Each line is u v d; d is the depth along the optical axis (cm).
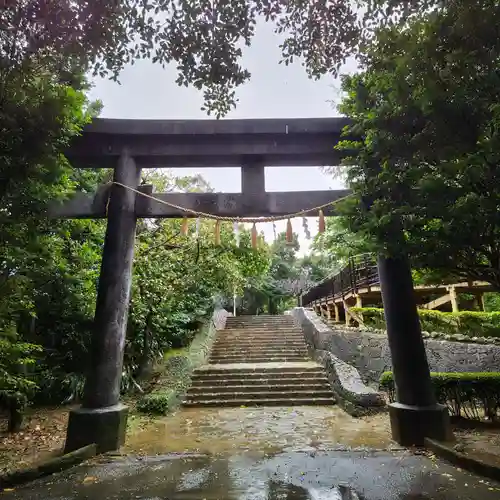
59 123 381
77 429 493
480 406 641
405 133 344
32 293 625
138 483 389
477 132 294
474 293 1014
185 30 347
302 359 1197
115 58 357
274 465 443
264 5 342
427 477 388
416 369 521
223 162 641
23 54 332
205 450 516
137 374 986
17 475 395
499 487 358
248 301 2692
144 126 605
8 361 534
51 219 524
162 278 1016
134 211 604
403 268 551
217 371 1022
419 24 306
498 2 267
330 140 616
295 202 605
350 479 389
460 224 295
